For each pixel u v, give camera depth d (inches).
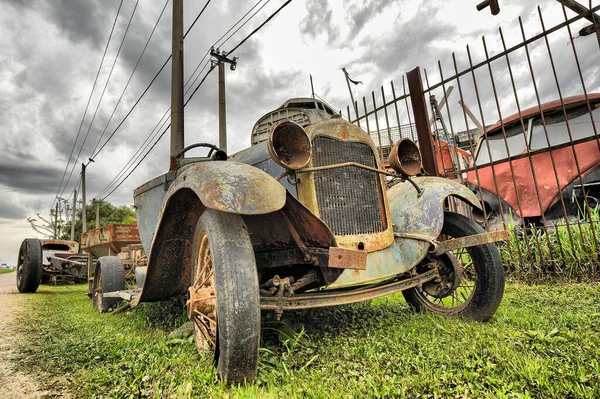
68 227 1605.6
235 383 63.6
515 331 88.0
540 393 55.9
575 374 60.0
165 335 104.7
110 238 226.4
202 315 75.9
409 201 111.2
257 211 67.1
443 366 67.2
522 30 154.9
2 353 93.0
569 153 182.1
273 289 79.9
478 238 95.0
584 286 138.8
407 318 108.1
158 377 70.2
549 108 208.2
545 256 163.9
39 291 279.9
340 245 92.6
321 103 162.4
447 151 272.2
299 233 81.3
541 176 188.5
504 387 57.1
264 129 149.6
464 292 137.7
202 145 130.2
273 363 74.0
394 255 100.7
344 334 95.0
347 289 100.3
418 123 177.2
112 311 157.8
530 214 187.2
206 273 80.7
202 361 75.1
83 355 87.4
